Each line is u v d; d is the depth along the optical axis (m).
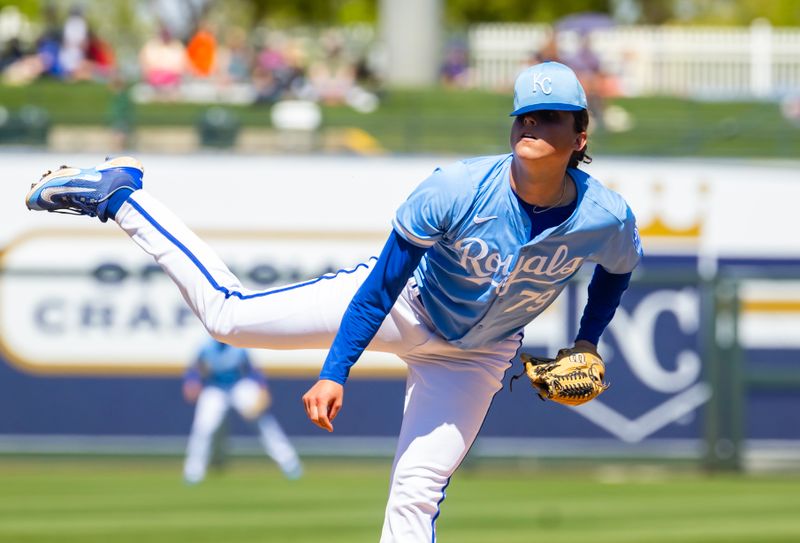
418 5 79.94
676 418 48.91
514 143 14.98
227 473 46.38
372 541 31.31
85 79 73.88
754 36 83.62
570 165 15.94
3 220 54.53
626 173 57.31
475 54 82.94
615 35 83.56
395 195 56.28
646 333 49.16
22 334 50.44
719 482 45.28
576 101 14.75
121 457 49.03
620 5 136.12
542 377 16.94
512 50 82.69
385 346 17.16
